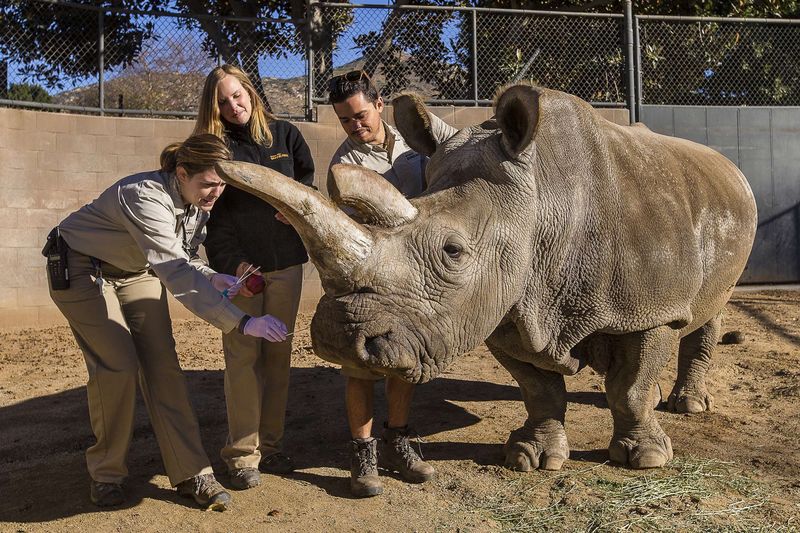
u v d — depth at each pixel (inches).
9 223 422.9
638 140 208.4
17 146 424.2
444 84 496.1
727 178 232.1
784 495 185.5
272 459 202.7
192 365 330.0
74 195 436.5
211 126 193.0
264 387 201.8
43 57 451.2
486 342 199.3
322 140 464.4
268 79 479.5
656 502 181.2
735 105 540.1
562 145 184.2
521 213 168.1
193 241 187.0
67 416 258.2
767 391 277.7
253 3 601.0
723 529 166.9
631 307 190.4
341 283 146.5
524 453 201.2
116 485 183.3
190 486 181.9
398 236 151.9
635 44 509.0
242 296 195.0
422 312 151.2
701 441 224.2
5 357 354.9
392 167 198.7
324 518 174.2
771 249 532.4
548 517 173.9
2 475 204.7
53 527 171.0
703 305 221.1
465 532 167.2
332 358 148.9
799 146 531.5
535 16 500.7
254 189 136.8
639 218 190.9
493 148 169.6
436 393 279.4
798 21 534.6
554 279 183.6
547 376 203.6
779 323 406.6
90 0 520.1
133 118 446.3
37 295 430.9
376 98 196.4
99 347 178.1
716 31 535.2
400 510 178.4
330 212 143.0
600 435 229.5
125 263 179.8
